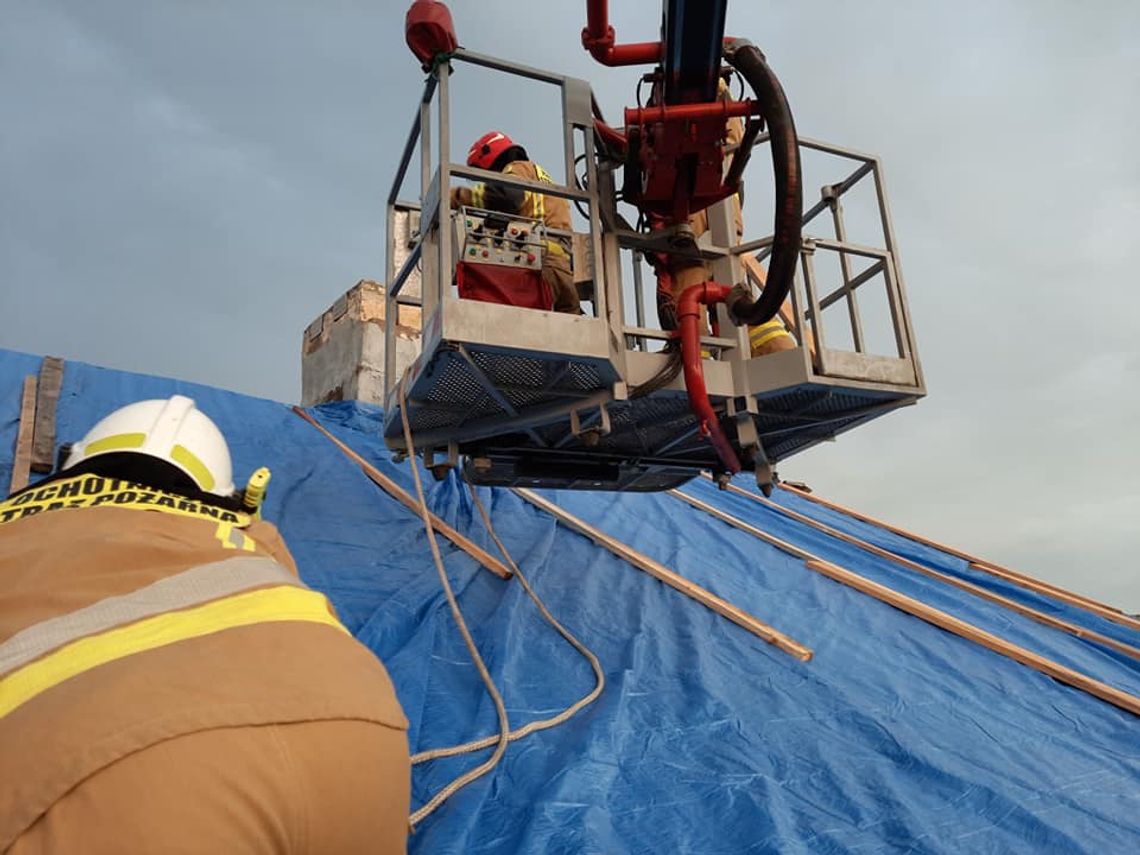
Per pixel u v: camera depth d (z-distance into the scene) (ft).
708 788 13.84
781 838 12.24
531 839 11.50
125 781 3.47
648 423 17.92
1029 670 22.38
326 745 4.06
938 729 17.69
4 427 25.81
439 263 13.28
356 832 4.15
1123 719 19.92
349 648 4.82
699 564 27.84
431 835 11.52
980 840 13.24
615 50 14.33
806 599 25.98
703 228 17.42
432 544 15.16
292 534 23.35
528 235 14.73
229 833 3.58
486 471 20.58
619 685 17.44
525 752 14.40
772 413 17.13
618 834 12.32
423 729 14.82
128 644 4.08
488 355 13.50
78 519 5.06
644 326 20.20
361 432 35.68
